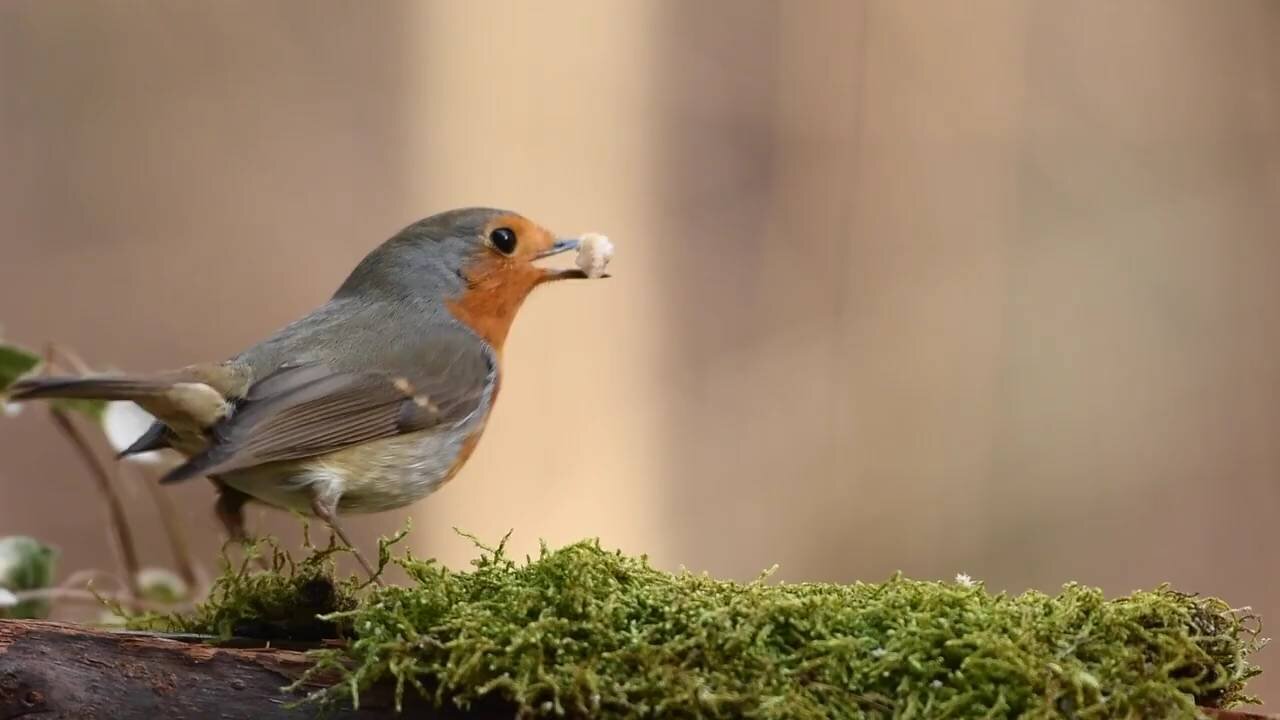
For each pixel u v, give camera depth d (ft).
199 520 32.40
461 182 39.50
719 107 40.14
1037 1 39.78
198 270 38.06
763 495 37.88
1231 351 38.34
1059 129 39.88
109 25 38.50
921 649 11.73
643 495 37.42
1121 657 11.78
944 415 38.37
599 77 39.75
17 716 12.34
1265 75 39.22
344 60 39.45
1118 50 39.68
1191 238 39.11
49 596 18.94
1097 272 39.27
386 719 12.32
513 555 36.35
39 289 37.09
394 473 18.02
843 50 40.16
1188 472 37.45
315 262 38.91
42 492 32.55
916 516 37.37
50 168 37.70
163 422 16.85
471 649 11.91
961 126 39.88
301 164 39.17
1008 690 11.47
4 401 19.63
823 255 39.91
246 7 39.17
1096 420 38.17
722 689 11.60
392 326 19.07
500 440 37.37
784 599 12.28
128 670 12.50
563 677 11.69
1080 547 36.99
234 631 13.41
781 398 38.86
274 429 16.56
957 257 39.55
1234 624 12.41
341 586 13.76
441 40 39.63
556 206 39.52
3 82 37.63
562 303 38.45
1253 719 11.73
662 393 38.63
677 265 39.60
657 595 12.50
